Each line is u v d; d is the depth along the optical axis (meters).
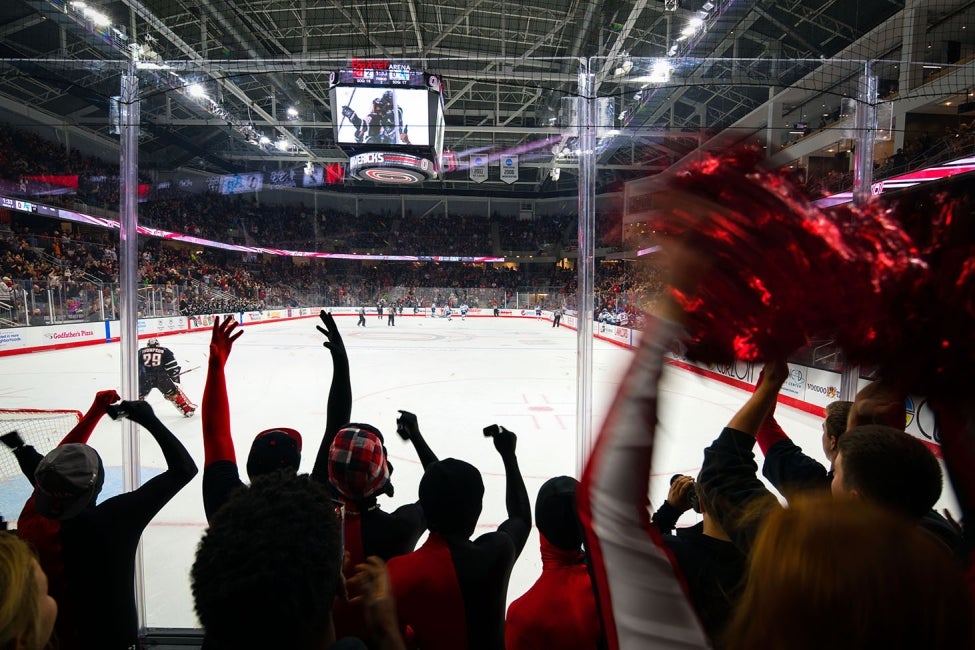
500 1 15.79
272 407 8.64
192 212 29.55
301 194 38.34
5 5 12.55
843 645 0.48
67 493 1.58
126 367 2.70
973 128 9.11
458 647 1.50
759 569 0.56
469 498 1.54
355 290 38.25
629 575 0.58
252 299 30.59
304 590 0.92
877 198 0.51
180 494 4.62
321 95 21.78
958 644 0.48
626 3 14.49
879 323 0.45
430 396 9.77
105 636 1.67
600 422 0.62
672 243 0.50
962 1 9.91
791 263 0.45
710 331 0.48
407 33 17.69
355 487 1.76
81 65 2.73
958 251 0.45
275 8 15.90
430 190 39.91
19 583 0.96
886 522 0.54
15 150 18.86
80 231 23.36
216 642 0.93
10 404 8.56
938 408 0.57
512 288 38.44
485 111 24.33
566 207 40.94
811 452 6.35
